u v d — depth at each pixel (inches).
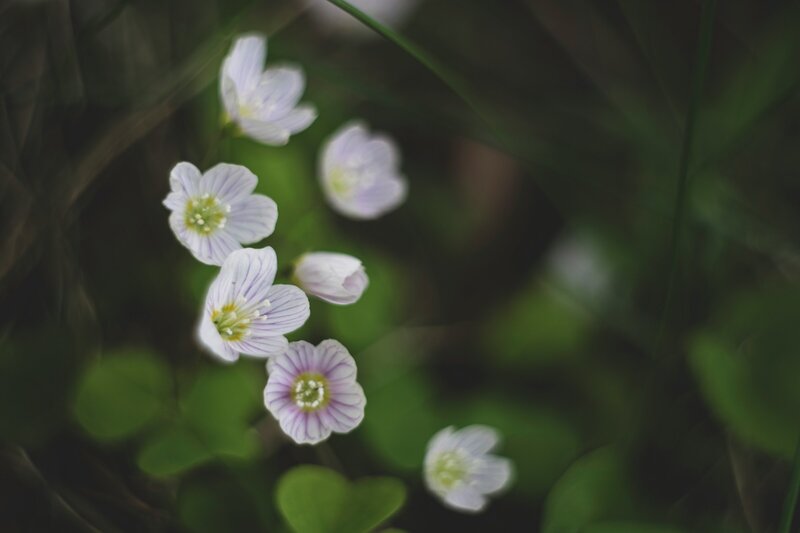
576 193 17.3
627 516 14.9
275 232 15.2
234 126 14.1
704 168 15.4
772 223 16.8
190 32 16.0
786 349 15.1
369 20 14.1
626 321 16.7
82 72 15.3
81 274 14.9
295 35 17.3
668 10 18.1
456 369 16.8
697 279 16.2
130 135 15.3
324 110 17.1
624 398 16.2
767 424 14.7
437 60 18.1
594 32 18.2
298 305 13.1
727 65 17.9
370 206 15.6
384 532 13.5
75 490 14.0
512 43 18.4
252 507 13.7
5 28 14.8
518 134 17.7
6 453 13.9
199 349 14.6
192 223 13.3
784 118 17.2
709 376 14.8
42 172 14.8
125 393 13.8
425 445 15.0
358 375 15.3
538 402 16.2
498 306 17.3
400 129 17.8
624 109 17.7
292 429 13.1
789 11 17.1
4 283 14.4
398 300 16.2
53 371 14.2
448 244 17.5
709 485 15.5
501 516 15.2
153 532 14.1
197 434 13.8
